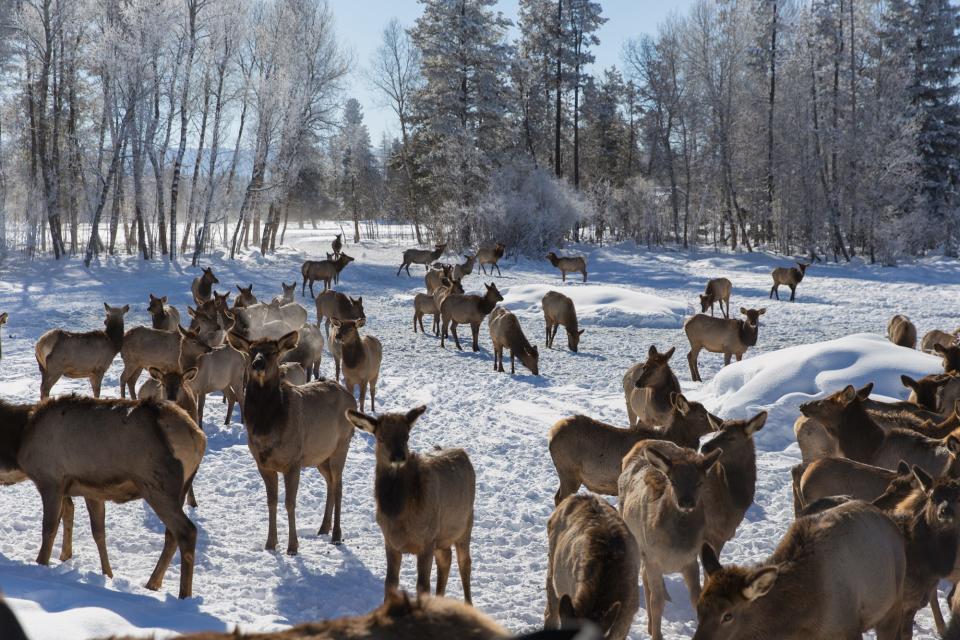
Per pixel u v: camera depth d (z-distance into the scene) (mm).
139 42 38031
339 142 81875
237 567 7297
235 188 48188
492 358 22219
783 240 55562
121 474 6441
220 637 2514
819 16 54031
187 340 12523
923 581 6023
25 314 26656
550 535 5945
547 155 68625
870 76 56031
